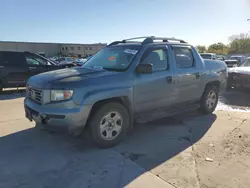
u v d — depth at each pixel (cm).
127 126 448
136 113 468
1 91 1010
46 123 396
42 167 358
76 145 437
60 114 379
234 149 417
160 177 329
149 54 483
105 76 418
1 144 441
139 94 458
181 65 546
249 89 880
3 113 654
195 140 461
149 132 505
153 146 433
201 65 597
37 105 410
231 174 336
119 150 417
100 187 306
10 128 528
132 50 481
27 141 455
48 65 1102
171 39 564
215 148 422
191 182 316
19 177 331
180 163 368
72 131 388
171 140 461
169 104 523
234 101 833
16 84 1023
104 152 408
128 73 443
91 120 406
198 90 593
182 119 598
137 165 362
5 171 346
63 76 414
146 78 466
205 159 380
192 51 588
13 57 1016
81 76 412
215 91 652
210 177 328
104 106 412
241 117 614
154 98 486
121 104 436
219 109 712
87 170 348
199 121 581
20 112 667
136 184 312
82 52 8288
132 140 461
